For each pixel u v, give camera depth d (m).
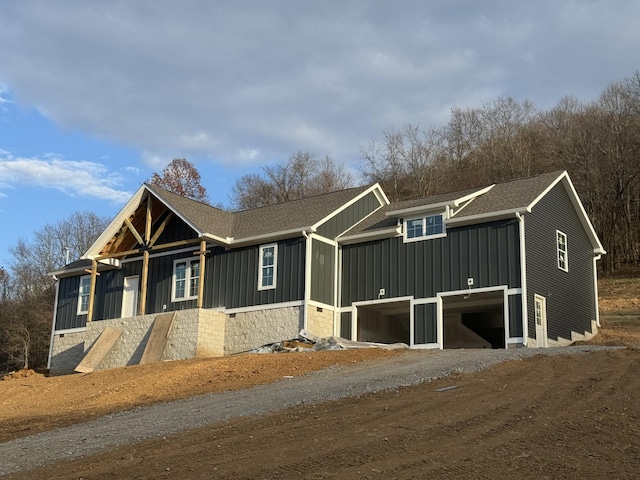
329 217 26.08
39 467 9.73
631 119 46.59
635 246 44.88
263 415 11.90
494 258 22.78
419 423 10.24
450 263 23.69
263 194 62.66
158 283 28.70
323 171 63.38
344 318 25.84
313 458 8.71
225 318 26.39
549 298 23.55
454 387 12.76
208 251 27.59
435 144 58.50
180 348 25.38
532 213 23.41
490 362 15.28
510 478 7.84
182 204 27.97
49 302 53.09
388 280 25.06
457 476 7.91
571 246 26.02
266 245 26.14
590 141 47.59
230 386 16.56
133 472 8.75
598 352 15.52
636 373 12.84
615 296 35.69
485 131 57.66
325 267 25.84
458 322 27.19
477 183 52.50
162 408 14.65
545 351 17.23
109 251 29.62
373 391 13.02
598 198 44.78
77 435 12.29
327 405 12.12
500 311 26.17
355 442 9.37
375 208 29.02
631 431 9.45
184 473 8.48
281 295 25.27
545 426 9.80
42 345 50.41
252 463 8.70
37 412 16.64
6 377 27.41
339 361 18.48
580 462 8.34
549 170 49.53
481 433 9.59
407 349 20.45
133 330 27.00
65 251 60.41
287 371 17.67
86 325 29.36
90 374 21.34
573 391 11.76
